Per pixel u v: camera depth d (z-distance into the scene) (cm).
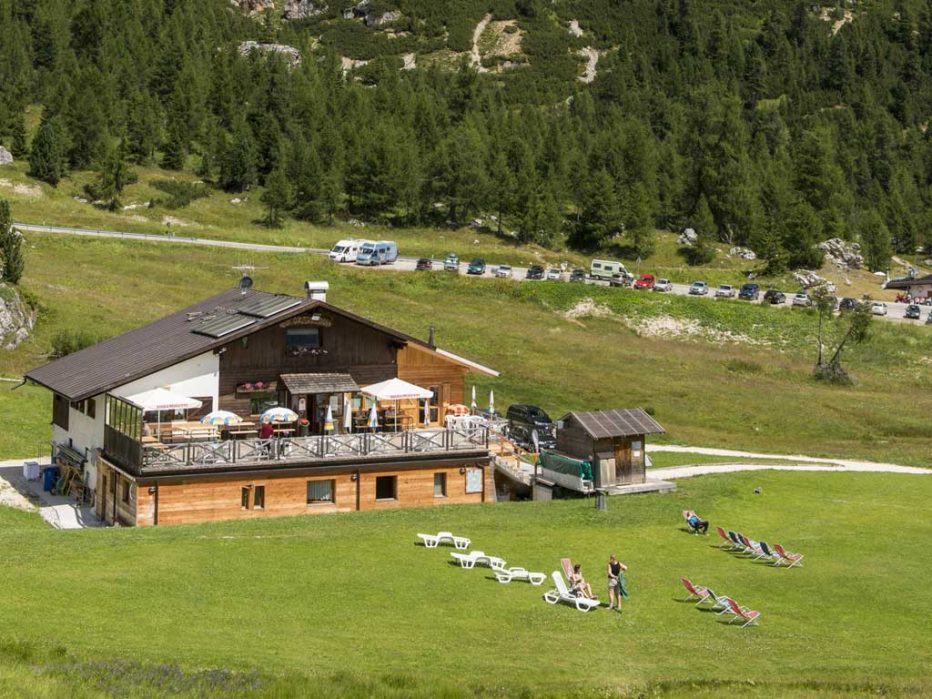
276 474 4584
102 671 2505
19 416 6381
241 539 3850
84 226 14450
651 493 5112
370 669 2711
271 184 16875
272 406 4997
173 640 2798
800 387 10200
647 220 18462
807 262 18275
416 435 4919
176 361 4703
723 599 3272
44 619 2870
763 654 3022
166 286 11306
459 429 5122
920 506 5156
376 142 18650
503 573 3553
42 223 14050
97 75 19675
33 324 8750
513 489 5531
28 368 7919
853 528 4581
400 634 2989
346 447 4750
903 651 3094
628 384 9550
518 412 6594
